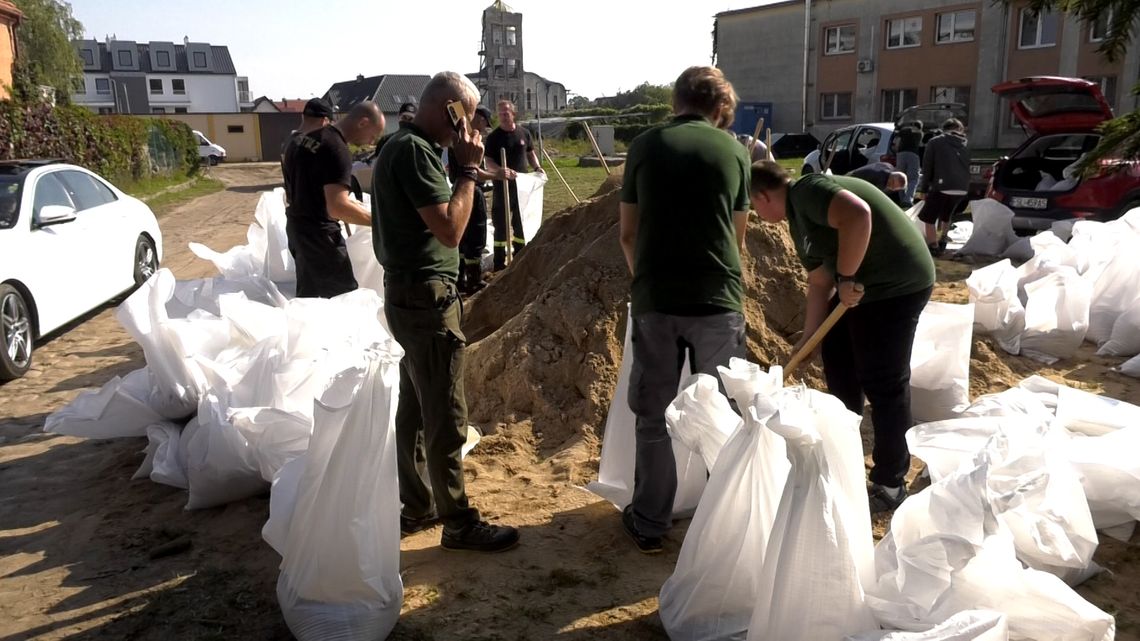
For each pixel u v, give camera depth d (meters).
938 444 3.80
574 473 4.32
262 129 54.22
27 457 5.01
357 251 6.86
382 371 3.00
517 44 47.03
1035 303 5.93
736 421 3.19
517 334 5.21
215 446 4.06
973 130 33.69
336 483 2.99
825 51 38.31
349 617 2.98
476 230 8.58
